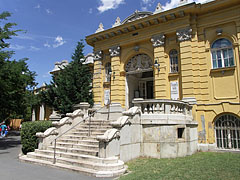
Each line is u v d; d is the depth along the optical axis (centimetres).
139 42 1625
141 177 640
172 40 1466
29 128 1135
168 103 1037
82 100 1705
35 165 866
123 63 1695
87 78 1822
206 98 1284
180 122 1030
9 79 1472
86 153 872
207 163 835
